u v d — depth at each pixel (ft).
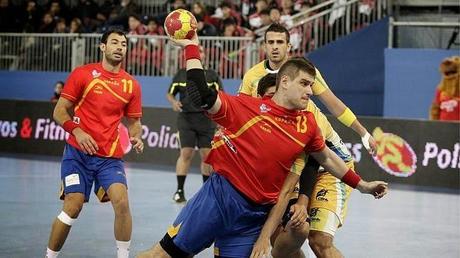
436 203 90.02
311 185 40.65
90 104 49.98
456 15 142.10
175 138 123.95
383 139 108.17
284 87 36.63
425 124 105.60
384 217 78.13
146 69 140.77
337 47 129.90
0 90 156.25
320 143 38.06
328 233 44.29
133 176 108.99
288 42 47.47
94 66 50.96
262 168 37.06
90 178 49.90
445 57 123.24
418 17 144.87
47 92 151.02
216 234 37.91
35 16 162.81
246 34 133.39
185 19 36.22
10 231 64.64
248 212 37.55
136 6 156.15
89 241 61.57
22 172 108.99
